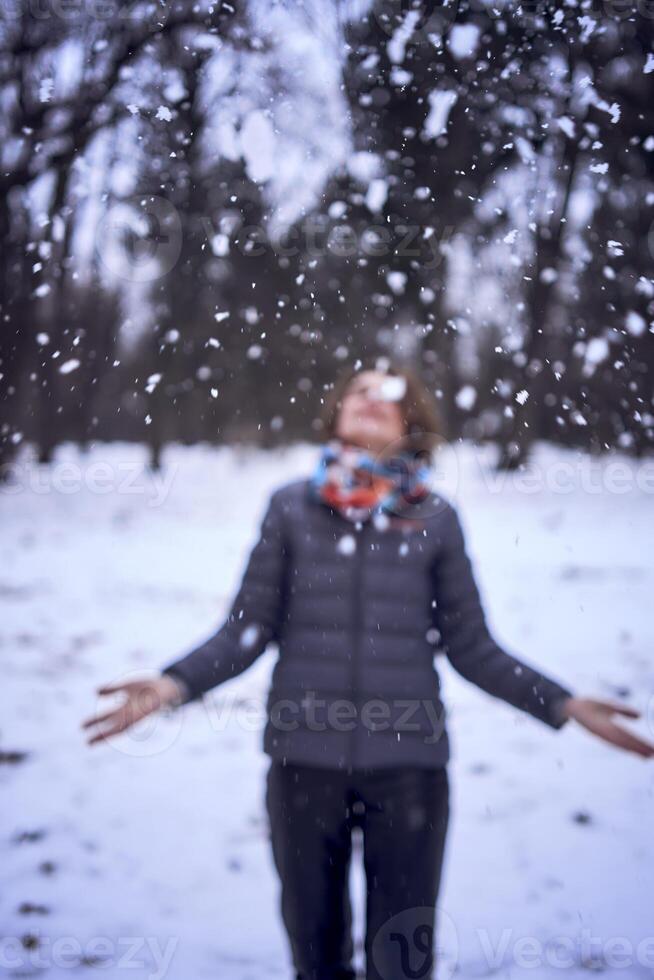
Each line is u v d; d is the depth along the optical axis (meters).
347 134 10.38
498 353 14.10
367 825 2.06
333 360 18.38
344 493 2.13
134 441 29.48
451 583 2.17
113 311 20.00
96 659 6.71
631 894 3.37
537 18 7.78
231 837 3.85
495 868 3.58
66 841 3.79
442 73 8.34
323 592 2.12
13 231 14.47
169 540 13.00
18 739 5.03
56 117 12.35
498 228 11.77
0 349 15.78
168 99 10.90
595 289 12.41
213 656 2.10
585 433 14.38
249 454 25.78
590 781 4.44
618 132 9.20
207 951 3.00
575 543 12.27
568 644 7.07
